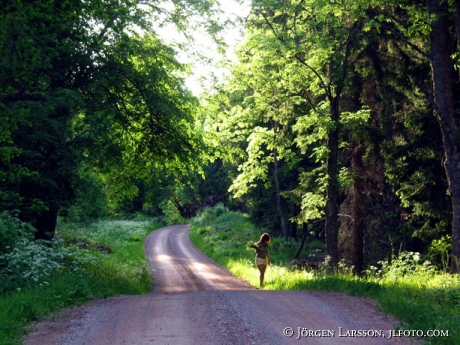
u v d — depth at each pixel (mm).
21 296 9617
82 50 18016
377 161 22016
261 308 9375
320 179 20938
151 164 23938
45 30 14570
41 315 8836
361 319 8305
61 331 7695
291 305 9742
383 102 20828
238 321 8133
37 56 13797
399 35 16016
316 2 17578
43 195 17406
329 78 20578
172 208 87812
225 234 45094
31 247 12359
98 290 12656
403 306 8633
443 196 18250
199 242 46031
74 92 16516
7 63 13500
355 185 21688
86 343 6895
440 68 15188
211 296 11156
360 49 19547
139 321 8328
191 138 21812
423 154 18375
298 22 20172
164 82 21219
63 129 17266
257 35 19594
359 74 20250
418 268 13289
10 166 14172
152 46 20844
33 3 13047
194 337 7090
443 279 10898
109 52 18672
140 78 19828
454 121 15289
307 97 21812
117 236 41969
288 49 18969
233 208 80438
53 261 12727
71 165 17484
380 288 11289
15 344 6734
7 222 12414
